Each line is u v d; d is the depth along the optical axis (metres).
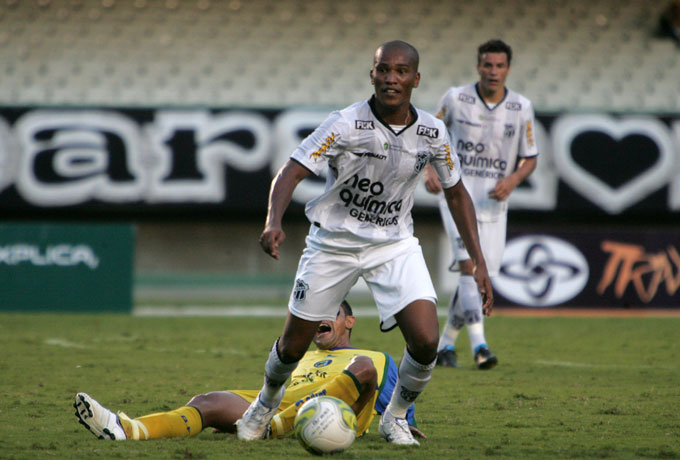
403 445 13.62
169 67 63.75
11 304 41.69
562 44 67.56
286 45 66.12
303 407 12.44
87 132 52.50
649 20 69.38
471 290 24.39
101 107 52.62
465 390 20.27
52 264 41.94
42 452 12.44
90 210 53.06
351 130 13.18
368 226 13.69
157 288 54.72
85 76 62.59
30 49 64.25
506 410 17.50
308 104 61.75
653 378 22.64
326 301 13.62
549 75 65.06
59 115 52.34
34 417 15.90
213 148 52.97
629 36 68.44
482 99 24.98
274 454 12.62
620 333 35.12
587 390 20.38
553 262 44.31
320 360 15.70
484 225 25.12
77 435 13.97
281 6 68.62
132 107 52.81
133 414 16.42
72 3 67.31
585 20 69.12
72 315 40.94
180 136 52.84
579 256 44.56
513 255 44.06
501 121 24.94
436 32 67.81
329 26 67.69
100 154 52.59
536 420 16.30
